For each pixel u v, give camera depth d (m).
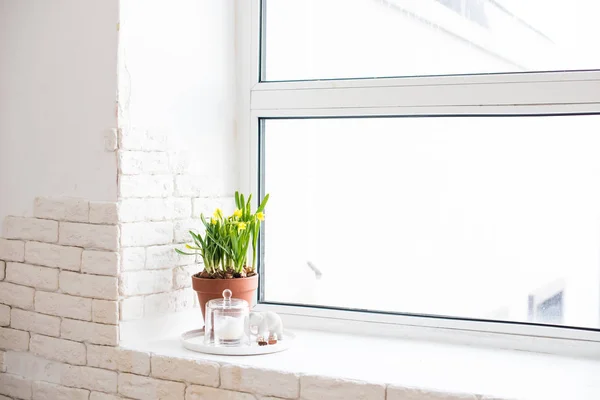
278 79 2.34
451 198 2.13
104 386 1.99
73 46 2.00
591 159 1.95
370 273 2.24
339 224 2.28
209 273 2.09
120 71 1.93
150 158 2.03
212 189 2.26
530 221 2.03
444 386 1.66
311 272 2.31
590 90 1.91
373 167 2.22
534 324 2.01
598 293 1.95
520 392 1.62
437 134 2.13
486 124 2.07
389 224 2.21
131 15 1.96
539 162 2.01
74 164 2.01
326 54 2.27
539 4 1.99
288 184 2.34
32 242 2.09
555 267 2.00
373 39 2.20
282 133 2.34
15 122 2.12
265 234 2.36
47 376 2.08
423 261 2.17
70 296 2.02
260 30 2.34
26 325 2.12
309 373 1.76
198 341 2.01
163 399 1.91
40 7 2.06
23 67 2.10
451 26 2.10
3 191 2.15
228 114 2.33
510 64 2.03
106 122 1.95
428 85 2.09
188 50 2.16
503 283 2.07
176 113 2.12
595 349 1.92
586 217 1.96
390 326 2.14
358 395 1.70
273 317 2.01
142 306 2.03
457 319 2.08
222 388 1.84
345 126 2.25
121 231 1.95
